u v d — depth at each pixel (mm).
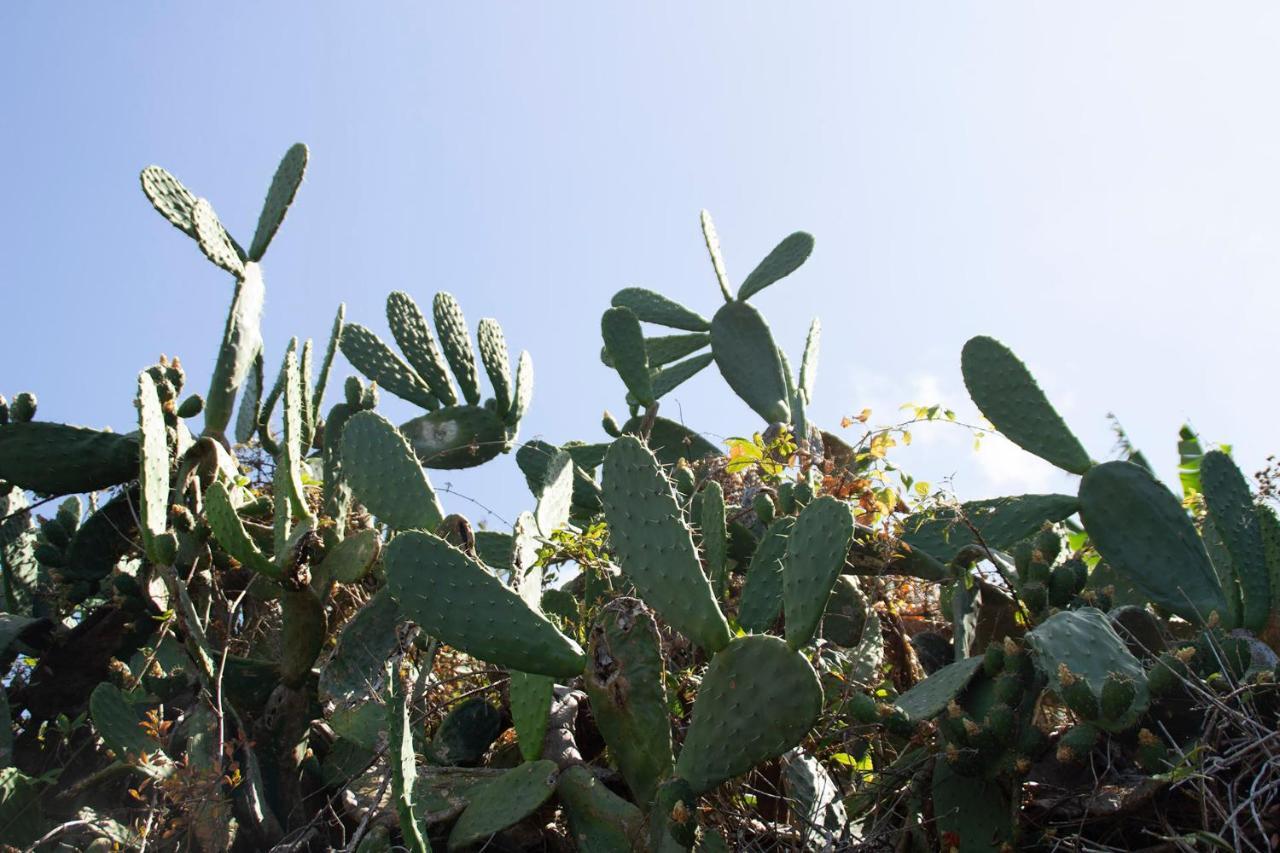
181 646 2361
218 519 2244
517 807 1850
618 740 1837
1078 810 1742
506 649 1840
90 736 2410
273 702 2244
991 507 2439
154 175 2652
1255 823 1627
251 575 2545
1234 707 1723
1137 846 1732
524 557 2203
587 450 3367
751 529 2656
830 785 1996
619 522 1889
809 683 1682
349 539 2309
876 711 1814
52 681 2453
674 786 1701
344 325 3488
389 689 1782
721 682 1752
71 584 2582
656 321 3852
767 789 2029
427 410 3443
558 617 2283
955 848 1796
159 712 2244
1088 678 1736
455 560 1887
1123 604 2410
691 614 1788
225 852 2041
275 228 2826
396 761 1731
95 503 3090
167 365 2678
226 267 2732
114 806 2246
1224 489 2043
